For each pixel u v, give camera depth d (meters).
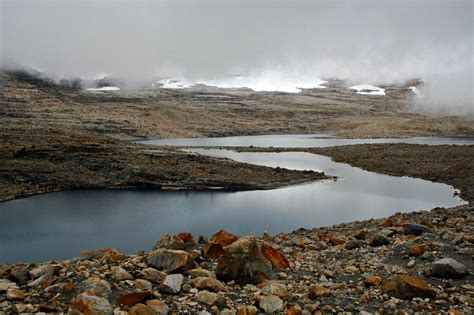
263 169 63.97
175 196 48.94
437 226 17.69
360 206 41.88
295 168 72.75
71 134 86.19
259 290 9.57
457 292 9.30
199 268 10.86
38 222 36.03
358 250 13.78
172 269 10.53
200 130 185.25
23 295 8.32
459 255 11.90
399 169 69.25
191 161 65.31
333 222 34.34
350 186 55.59
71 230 33.00
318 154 96.19
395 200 45.12
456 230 16.02
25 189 50.47
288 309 8.48
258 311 8.50
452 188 53.69
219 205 43.25
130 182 55.12
